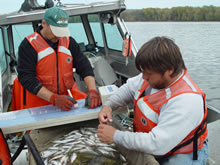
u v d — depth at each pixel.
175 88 1.08
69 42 2.07
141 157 1.11
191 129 1.03
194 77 5.88
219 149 2.83
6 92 2.80
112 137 1.17
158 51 0.98
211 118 1.58
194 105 1.01
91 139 1.42
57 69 1.98
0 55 2.95
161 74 1.02
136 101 1.30
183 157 1.16
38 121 1.42
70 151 1.30
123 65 3.50
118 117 2.30
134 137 1.09
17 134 2.25
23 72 1.81
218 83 5.36
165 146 1.03
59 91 2.08
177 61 1.00
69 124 1.63
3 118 1.48
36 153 1.07
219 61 6.98
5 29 3.22
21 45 1.84
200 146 1.19
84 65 2.13
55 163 1.23
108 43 3.90
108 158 1.26
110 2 2.77
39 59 1.89
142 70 1.07
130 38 2.90
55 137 1.54
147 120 1.19
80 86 3.32
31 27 3.39
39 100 2.05
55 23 1.70
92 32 4.16
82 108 1.60
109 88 1.66
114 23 3.08
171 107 1.04
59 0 2.84
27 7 2.93
